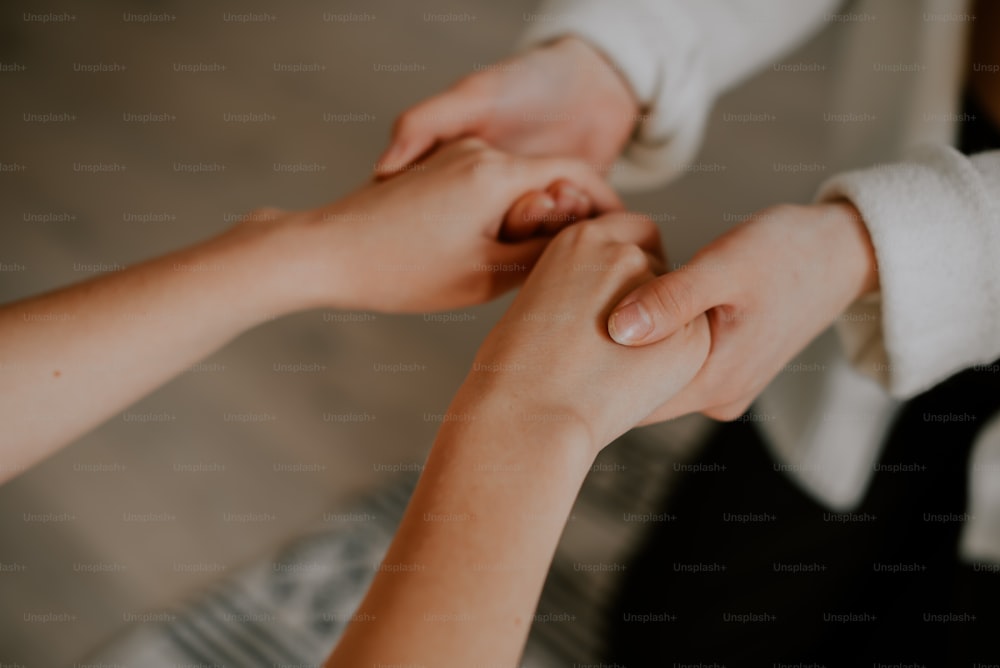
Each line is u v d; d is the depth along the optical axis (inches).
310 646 40.0
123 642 41.1
